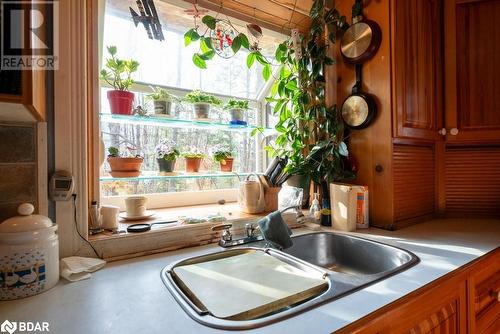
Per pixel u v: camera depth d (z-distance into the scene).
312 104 1.48
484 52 1.40
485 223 1.40
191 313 0.56
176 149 1.29
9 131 0.76
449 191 1.55
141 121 1.15
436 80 1.45
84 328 0.51
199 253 0.95
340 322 0.52
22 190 0.78
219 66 1.54
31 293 0.64
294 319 0.53
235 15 1.34
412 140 1.35
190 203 1.44
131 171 1.05
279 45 1.50
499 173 1.47
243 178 1.40
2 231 0.62
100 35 1.13
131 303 0.60
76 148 0.85
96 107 0.94
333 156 1.35
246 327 0.51
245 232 1.18
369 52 1.28
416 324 0.65
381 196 1.29
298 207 1.34
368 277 0.73
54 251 0.69
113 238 0.89
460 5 1.44
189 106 1.36
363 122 1.30
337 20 1.38
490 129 1.39
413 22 1.32
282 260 0.89
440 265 0.81
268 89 1.72
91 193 0.93
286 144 1.55
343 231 1.25
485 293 0.92
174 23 1.32
